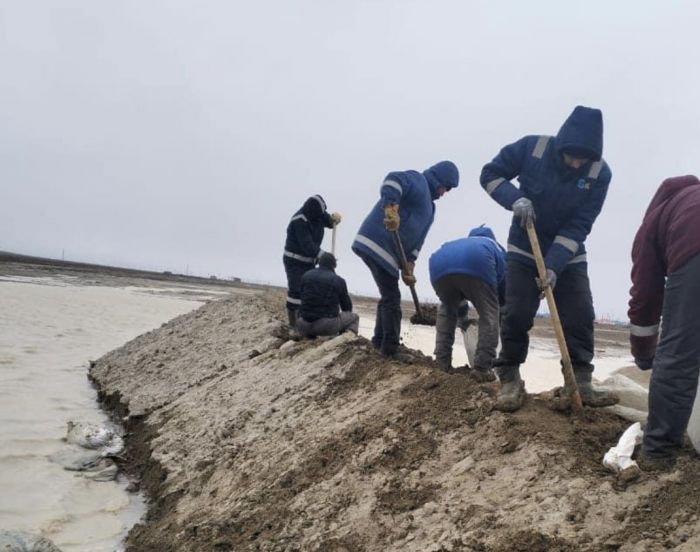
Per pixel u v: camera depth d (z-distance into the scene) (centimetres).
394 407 504
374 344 695
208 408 715
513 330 446
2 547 413
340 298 835
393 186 596
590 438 378
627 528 297
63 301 2077
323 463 471
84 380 1041
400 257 617
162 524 501
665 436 333
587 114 420
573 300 459
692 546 270
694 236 331
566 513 319
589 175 433
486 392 467
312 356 709
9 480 573
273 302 1352
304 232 884
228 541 425
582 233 438
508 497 351
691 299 328
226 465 555
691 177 369
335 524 396
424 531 353
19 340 1278
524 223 417
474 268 532
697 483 309
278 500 451
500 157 462
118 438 710
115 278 4153
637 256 380
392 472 420
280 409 616
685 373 328
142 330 1683
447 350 598
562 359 424
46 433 709
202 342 1070
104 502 560
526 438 391
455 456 410
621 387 476
